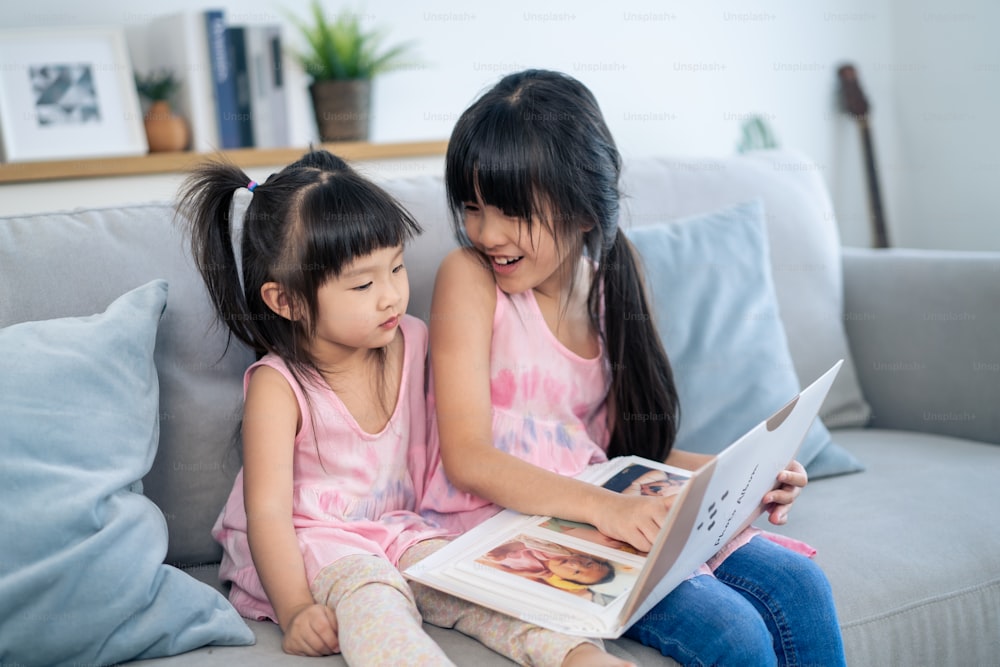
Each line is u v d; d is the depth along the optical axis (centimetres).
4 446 87
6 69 159
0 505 85
